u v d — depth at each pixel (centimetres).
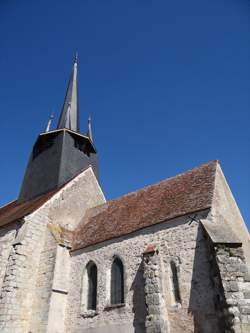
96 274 1234
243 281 819
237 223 1282
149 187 1482
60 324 1179
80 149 2008
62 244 1338
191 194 1172
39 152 2009
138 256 1115
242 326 752
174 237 1059
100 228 1384
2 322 1109
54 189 1716
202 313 880
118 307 1074
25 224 1345
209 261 921
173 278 1002
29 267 1277
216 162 1302
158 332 889
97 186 1859
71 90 2403
